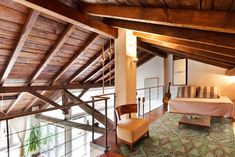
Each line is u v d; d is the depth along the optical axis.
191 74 7.25
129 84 4.28
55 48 4.00
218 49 3.54
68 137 6.38
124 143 3.28
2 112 5.53
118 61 4.26
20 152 6.24
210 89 6.16
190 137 3.61
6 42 3.29
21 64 4.04
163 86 7.75
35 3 2.38
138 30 3.44
